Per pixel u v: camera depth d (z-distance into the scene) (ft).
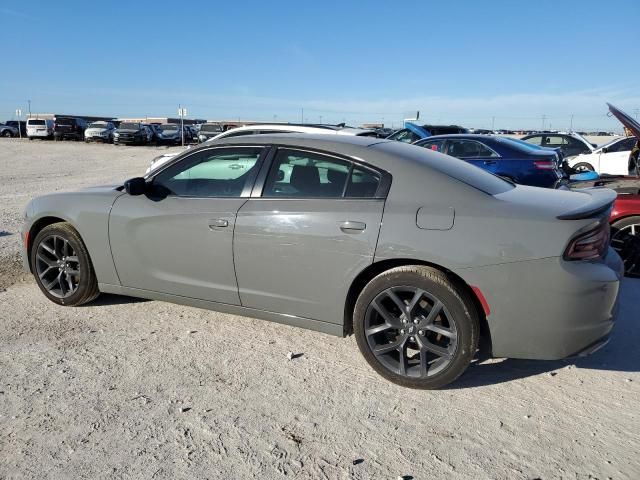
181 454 8.72
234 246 12.15
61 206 14.53
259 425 9.52
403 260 10.69
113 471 8.30
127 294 14.20
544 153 28.73
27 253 15.55
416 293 10.50
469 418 9.76
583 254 9.86
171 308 15.07
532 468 8.38
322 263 11.26
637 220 17.49
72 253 14.96
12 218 29.84
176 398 10.37
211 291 12.80
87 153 99.86
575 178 27.91
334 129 28.78
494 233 9.98
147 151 106.63
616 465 8.42
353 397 10.47
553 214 10.01
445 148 31.24
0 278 17.92
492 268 9.93
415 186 10.94
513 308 9.95
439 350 10.46
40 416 9.71
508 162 28.94
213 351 12.43
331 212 11.20
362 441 9.09
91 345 12.67
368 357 11.09
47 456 8.63
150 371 11.43
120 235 13.69
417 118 59.11
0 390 10.57
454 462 8.54
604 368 11.66
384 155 11.46
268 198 12.10
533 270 9.76
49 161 80.53
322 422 9.64
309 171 11.94
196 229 12.61
